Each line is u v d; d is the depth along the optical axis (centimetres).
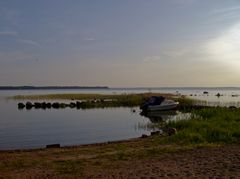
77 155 1650
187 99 6219
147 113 4809
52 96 9306
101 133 2788
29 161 1507
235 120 2616
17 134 2753
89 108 5816
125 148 1808
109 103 6391
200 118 2891
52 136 2634
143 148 1723
